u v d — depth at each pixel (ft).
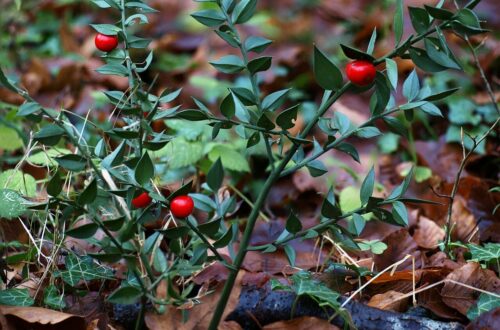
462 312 2.65
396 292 2.67
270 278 2.76
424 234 3.09
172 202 2.35
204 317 2.54
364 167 3.74
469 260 2.76
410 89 2.37
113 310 2.63
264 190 2.40
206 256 2.40
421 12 2.26
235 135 3.79
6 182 2.88
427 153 3.79
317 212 3.43
